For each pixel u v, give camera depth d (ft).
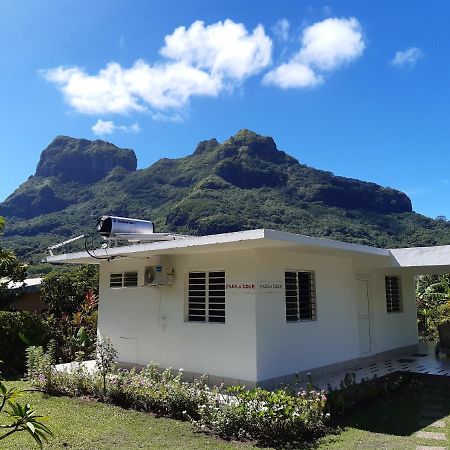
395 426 21.43
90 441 18.92
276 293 29.81
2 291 46.93
